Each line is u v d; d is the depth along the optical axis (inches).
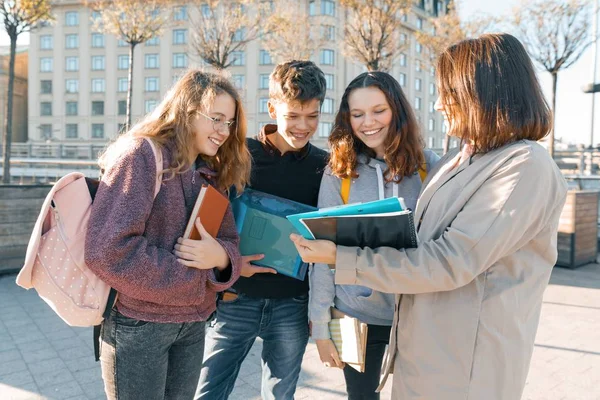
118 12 471.8
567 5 394.6
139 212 58.5
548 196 52.6
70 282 60.1
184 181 67.3
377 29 402.0
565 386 135.1
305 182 91.9
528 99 54.6
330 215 57.0
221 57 481.1
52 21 395.9
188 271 62.8
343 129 81.4
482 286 54.8
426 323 57.1
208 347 91.9
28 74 1806.1
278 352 92.7
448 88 58.6
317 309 81.4
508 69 55.0
